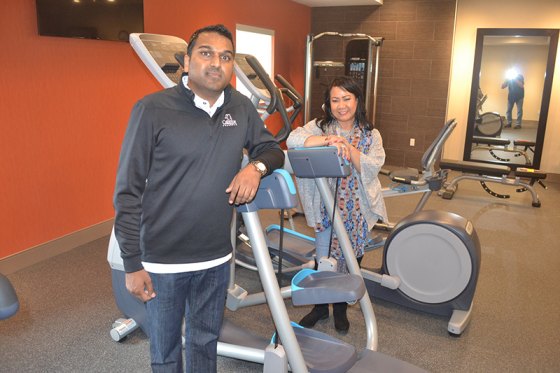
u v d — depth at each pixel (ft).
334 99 7.75
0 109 10.33
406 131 23.39
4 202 10.66
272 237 10.77
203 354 5.37
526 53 21.29
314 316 8.75
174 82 7.21
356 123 8.00
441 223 8.73
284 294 7.91
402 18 22.41
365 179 7.78
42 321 8.79
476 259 8.55
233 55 4.59
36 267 11.23
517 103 21.79
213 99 4.61
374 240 11.59
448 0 21.47
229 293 8.69
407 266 9.20
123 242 4.40
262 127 5.30
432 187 13.06
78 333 8.40
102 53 12.68
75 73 11.97
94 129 12.75
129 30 12.87
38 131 11.23
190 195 4.58
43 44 11.07
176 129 4.41
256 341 7.50
